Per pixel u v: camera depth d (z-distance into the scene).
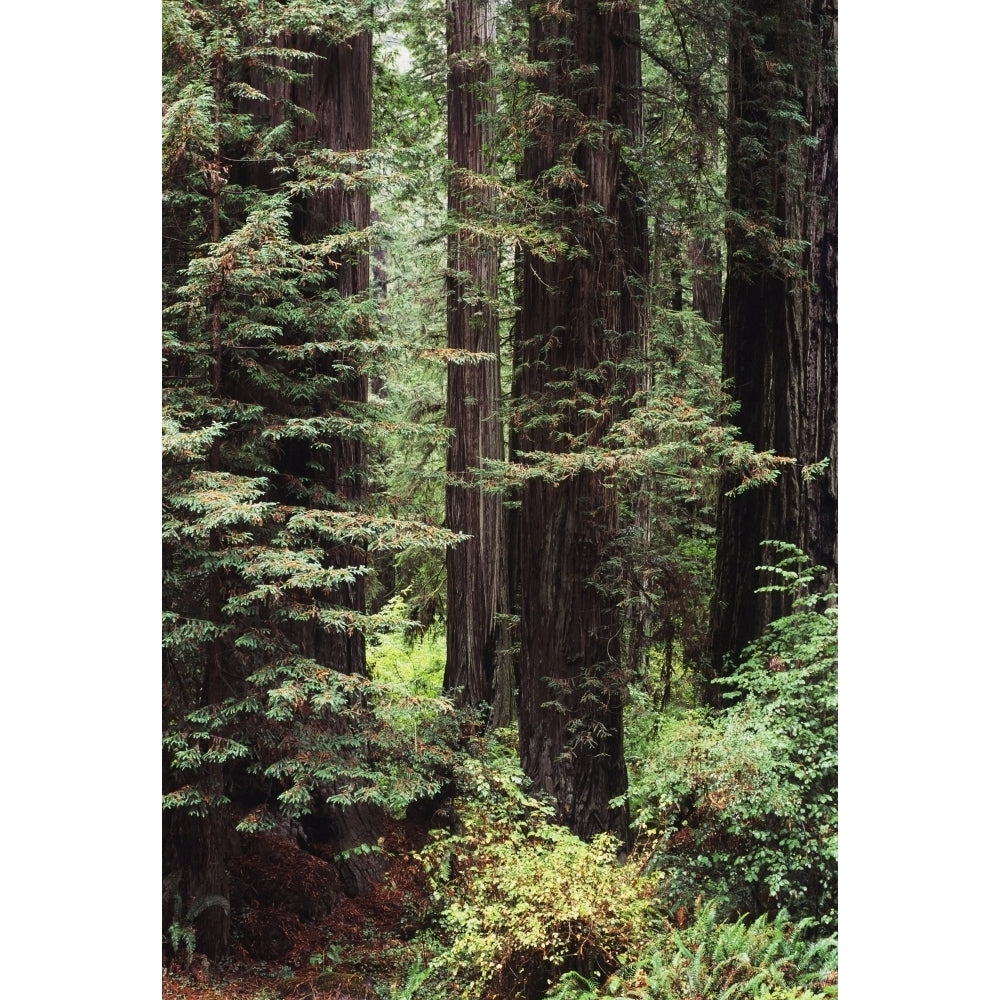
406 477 11.50
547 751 8.15
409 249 11.37
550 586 8.23
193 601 6.20
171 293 6.27
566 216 8.30
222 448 6.33
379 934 7.09
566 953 5.98
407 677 11.62
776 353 9.41
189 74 6.29
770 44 9.09
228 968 6.39
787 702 6.84
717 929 6.11
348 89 7.78
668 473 8.39
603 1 8.43
